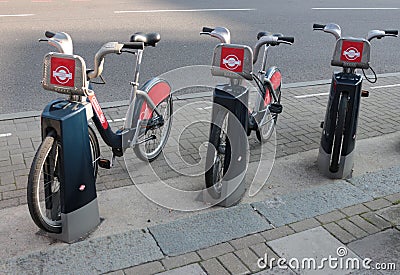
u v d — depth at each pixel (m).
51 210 3.23
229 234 3.32
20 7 11.42
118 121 5.36
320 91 6.86
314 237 3.31
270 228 3.40
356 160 4.62
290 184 4.11
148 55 8.06
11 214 3.53
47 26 9.62
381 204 3.75
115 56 7.86
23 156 4.45
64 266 2.96
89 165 3.25
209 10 12.38
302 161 4.56
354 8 14.45
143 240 3.22
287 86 7.02
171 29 9.98
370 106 6.31
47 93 6.16
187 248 3.16
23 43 8.35
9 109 5.60
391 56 9.38
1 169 4.20
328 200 3.79
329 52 9.14
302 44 9.62
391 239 3.31
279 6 13.87
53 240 3.24
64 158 3.04
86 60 7.54
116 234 3.28
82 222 3.25
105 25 9.96
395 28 11.77
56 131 3.02
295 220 3.51
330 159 4.19
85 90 3.11
